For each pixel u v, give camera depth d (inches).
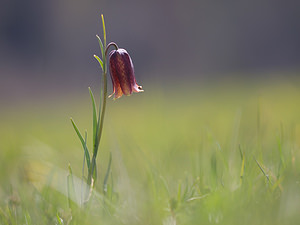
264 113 367.2
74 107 767.7
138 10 1665.8
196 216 152.9
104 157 315.9
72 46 1630.2
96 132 161.8
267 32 1649.9
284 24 1640.0
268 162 196.1
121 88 174.9
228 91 787.4
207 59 1659.7
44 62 1523.1
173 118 512.4
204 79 1214.3
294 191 151.9
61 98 977.5
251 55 1649.9
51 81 1384.1
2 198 212.8
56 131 517.3
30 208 183.5
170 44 1680.6
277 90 696.4
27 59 1630.2
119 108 684.7
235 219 146.3
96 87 1211.2
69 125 559.2
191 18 1676.9
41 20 1656.0
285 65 1620.3
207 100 687.1
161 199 176.4
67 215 169.6
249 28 1659.7
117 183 218.7
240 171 182.1
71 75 1473.9
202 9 1674.5
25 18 1654.8
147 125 453.7
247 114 371.6
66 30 1641.2
